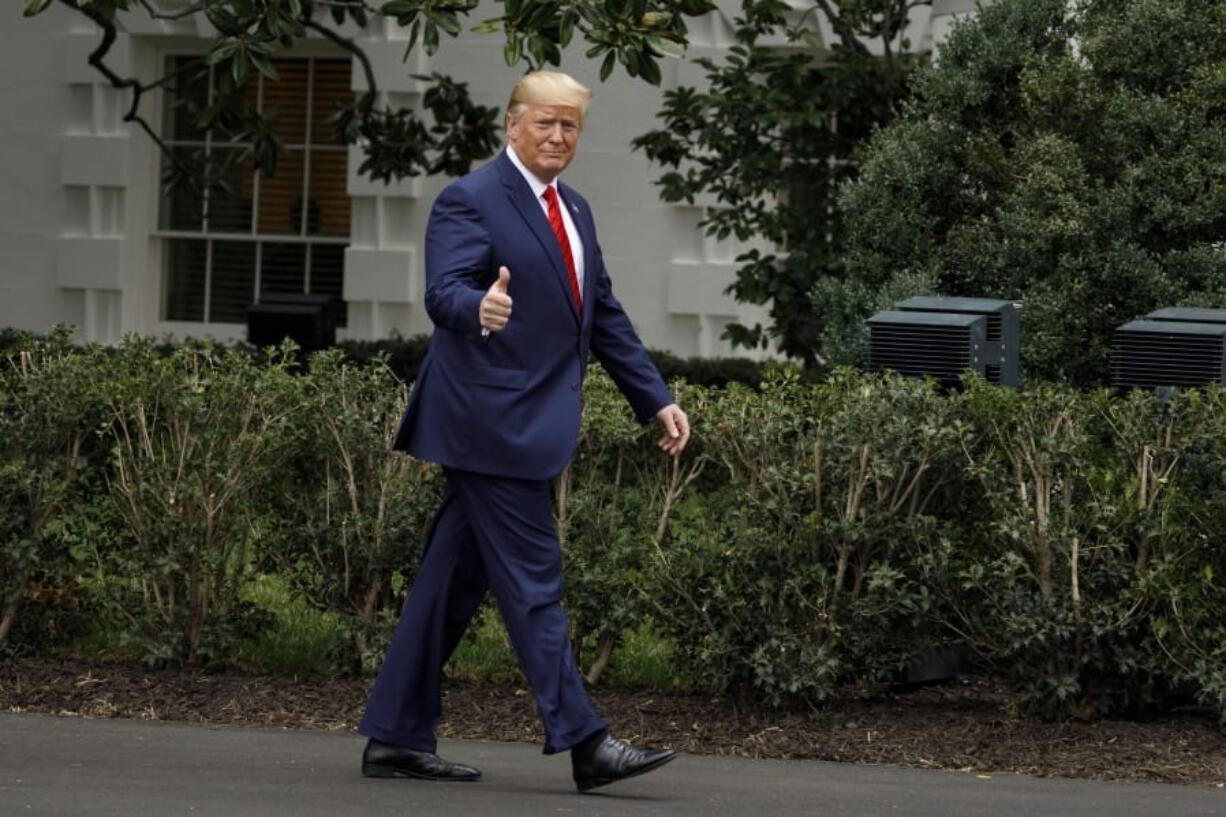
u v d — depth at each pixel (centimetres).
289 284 2125
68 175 2100
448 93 1805
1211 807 795
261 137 1594
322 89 2106
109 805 757
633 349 832
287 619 1071
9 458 1020
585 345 809
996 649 932
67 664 1024
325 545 998
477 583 816
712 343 1991
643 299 2003
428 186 2059
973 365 982
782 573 930
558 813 759
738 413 945
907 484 937
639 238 2002
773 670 921
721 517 949
